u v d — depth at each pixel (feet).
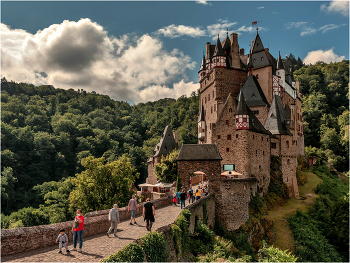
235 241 124.26
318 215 159.43
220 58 206.90
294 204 171.42
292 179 184.65
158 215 82.94
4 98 492.13
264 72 210.79
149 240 52.85
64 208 219.20
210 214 122.11
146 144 461.78
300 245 135.85
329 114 365.40
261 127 175.01
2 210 276.21
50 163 369.71
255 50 219.61
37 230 47.21
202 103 239.30
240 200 133.69
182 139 402.72
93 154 422.41
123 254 44.11
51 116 540.93
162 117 577.02
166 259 58.44
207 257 81.46
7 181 290.15
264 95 208.74
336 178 238.27
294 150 191.31
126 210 78.33
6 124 382.83
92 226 58.85
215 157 130.31
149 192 212.23
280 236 141.08
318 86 450.30
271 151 181.78
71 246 49.32
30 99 579.07
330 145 332.39
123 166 164.35
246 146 153.17
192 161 130.41
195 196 115.03
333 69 501.15
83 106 655.35
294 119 200.44
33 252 44.78
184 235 76.13
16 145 361.10
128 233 59.31
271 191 169.07
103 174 155.33
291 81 260.83
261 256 110.63
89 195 151.53
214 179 130.31
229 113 160.56
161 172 184.75
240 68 213.25
